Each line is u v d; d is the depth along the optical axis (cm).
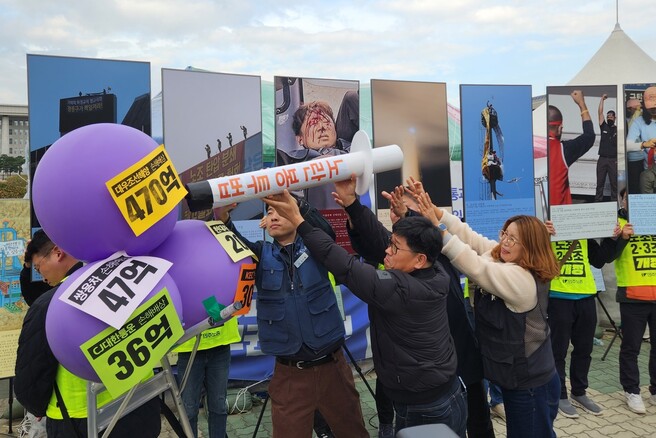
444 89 391
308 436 248
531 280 229
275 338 245
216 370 308
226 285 158
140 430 184
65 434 175
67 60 284
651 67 734
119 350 131
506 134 401
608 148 387
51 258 201
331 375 251
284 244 255
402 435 113
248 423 376
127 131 142
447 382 215
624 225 397
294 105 354
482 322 243
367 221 251
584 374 395
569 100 381
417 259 214
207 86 325
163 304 140
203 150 325
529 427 233
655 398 404
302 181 199
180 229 167
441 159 391
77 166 130
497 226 403
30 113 277
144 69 301
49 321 132
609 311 597
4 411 398
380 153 219
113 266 136
